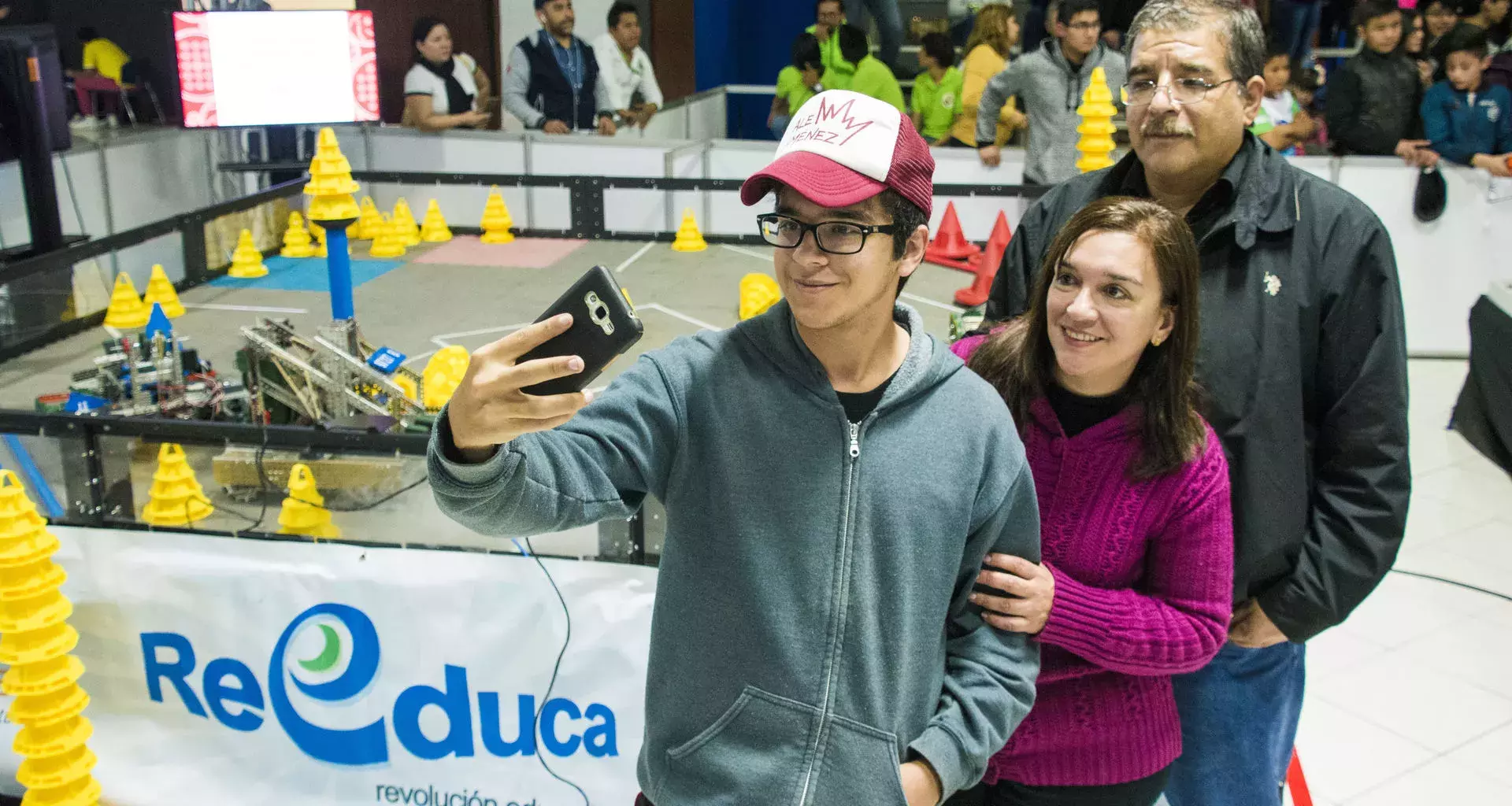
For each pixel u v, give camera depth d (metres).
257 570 3.15
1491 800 3.78
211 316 6.09
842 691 1.64
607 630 3.04
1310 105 8.70
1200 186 2.40
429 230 7.79
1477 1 10.20
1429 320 7.76
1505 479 6.18
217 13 6.66
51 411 3.94
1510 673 4.50
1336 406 2.32
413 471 3.33
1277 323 2.29
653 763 1.74
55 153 6.88
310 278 6.88
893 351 1.73
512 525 1.51
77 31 9.45
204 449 3.55
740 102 11.70
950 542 1.68
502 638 3.09
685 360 1.69
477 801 3.25
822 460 1.64
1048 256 2.09
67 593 3.25
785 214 1.59
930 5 11.49
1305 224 2.31
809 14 13.80
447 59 8.34
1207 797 2.48
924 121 8.75
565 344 1.46
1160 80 2.31
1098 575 2.10
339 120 7.07
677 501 1.69
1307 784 3.86
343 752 3.25
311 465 3.38
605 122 8.48
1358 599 2.30
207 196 8.73
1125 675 2.12
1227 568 2.06
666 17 11.77
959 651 1.86
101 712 3.34
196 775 3.35
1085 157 5.56
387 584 3.10
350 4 9.71
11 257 5.95
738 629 1.65
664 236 7.76
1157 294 1.95
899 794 1.66
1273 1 9.53
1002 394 2.16
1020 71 7.09
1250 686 2.45
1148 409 2.02
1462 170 7.40
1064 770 2.13
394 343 5.63
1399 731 4.14
